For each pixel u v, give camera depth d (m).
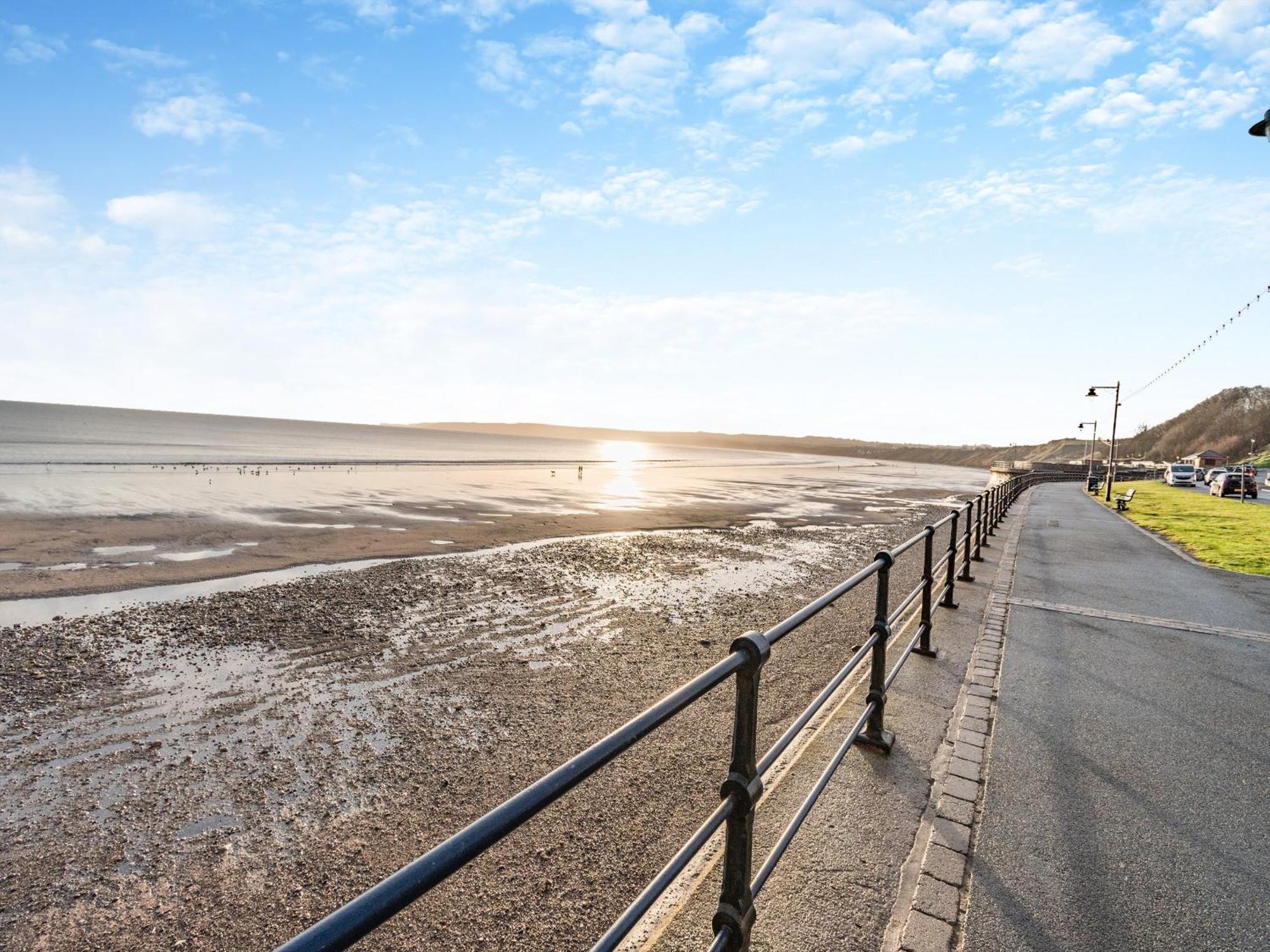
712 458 154.75
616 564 16.39
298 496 32.69
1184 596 9.02
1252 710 4.89
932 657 5.92
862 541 21.25
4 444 75.31
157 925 3.97
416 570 15.45
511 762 5.95
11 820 5.12
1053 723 4.54
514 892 3.77
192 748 6.35
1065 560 11.90
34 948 3.78
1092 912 2.64
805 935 2.47
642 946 2.43
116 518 23.23
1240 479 33.38
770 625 10.72
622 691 7.67
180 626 10.68
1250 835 3.23
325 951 0.78
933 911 2.62
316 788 5.55
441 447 126.06
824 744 4.05
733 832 1.92
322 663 8.84
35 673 8.48
